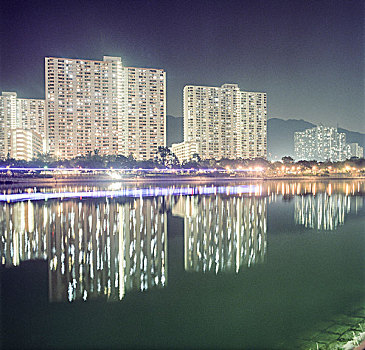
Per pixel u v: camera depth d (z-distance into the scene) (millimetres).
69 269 13656
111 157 172375
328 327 8562
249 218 28406
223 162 194500
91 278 12500
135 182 110750
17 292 11078
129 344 7934
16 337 8195
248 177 139750
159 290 11328
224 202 41688
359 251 16906
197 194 54906
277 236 20766
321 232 22156
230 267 14008
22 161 147500
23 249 17109
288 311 9594
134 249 17047
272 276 12812
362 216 29734
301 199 45938
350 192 59656
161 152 196125
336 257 15750
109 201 42719
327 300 10422
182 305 10086
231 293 11070
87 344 7852
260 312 9562
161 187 78438
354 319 8961
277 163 185500
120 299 10531
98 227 23703
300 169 178500
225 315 9430
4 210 33375
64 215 29875
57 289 11391
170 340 8078
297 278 12562
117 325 8844
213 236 20594
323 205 38469
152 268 13812
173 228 23438
